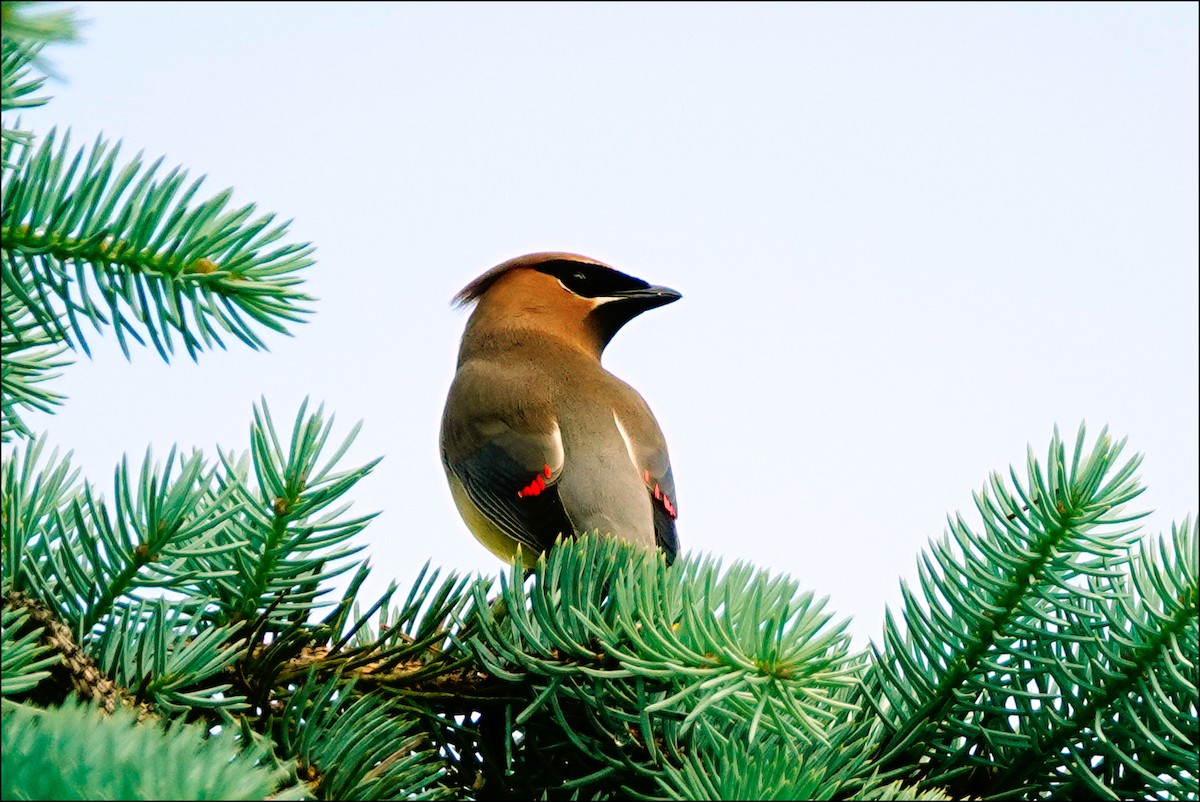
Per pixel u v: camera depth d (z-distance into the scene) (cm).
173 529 527
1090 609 570
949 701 580
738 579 529
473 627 625
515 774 603
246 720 534
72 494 588
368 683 604
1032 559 558
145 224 527
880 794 547
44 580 525
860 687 599
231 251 538
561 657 600
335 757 530
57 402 645
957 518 572
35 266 522
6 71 573
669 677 542
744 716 516
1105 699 556
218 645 568
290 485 555
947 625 577
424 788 589
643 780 581
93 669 521
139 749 382
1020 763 577
